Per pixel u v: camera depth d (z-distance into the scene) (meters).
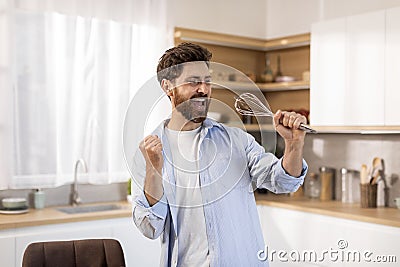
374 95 3.72
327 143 4.48
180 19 4.44
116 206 3.96
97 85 3.91
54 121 3.73
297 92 4.76
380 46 3.68
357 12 4.23
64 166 3.84
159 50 4.14
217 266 1.66
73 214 3.48
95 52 3.90
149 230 1.71
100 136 3.91
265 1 4.99
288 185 1.75
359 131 3.84
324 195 4.28
